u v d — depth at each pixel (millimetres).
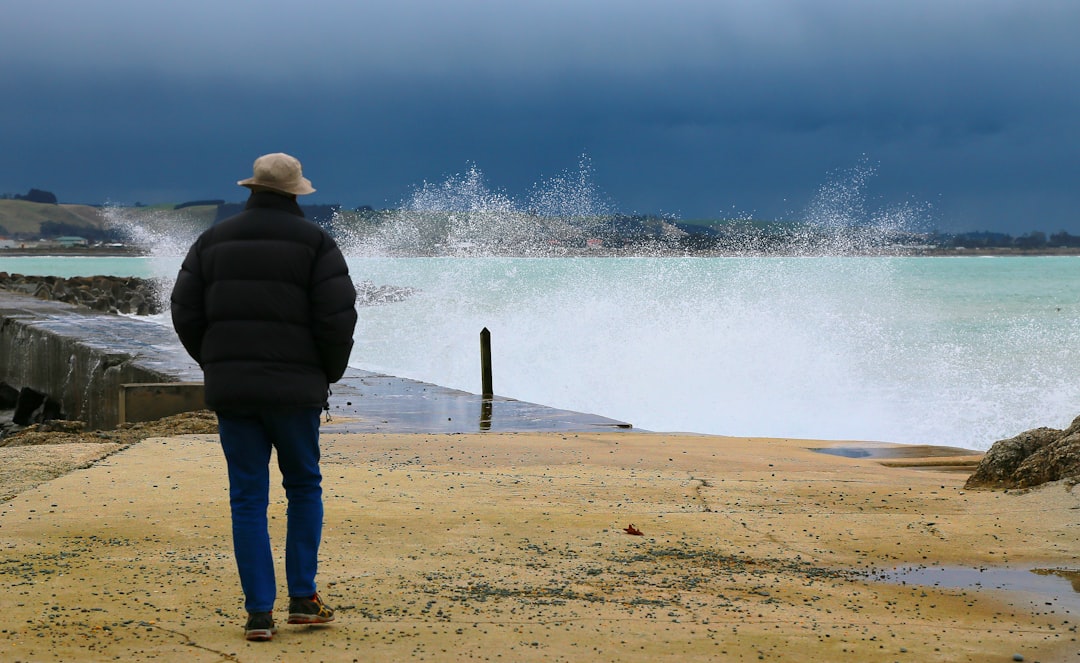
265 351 9734
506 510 16000
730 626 10641
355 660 9188
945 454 23359
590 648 9781
